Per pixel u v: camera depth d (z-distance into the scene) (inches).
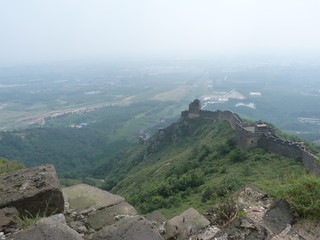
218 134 1888.5
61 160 3969.0
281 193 305.7
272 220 262.1
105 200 269.6
